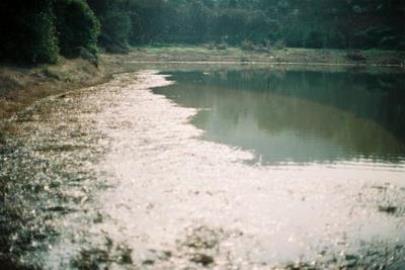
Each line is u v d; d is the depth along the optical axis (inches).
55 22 1439.5
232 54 3250.5
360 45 3754.9
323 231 420.5
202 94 1270.9
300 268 362.0
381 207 475.2
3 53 1157.1
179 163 592.7
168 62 2775.6
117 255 374.0
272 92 1391.5
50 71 1232.8
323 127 868.6
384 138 796.6
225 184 524.7
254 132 794.2
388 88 1608.0
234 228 420.8
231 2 4611.2
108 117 861.8
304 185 531.2
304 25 4042.8
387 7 4055.1
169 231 412.8
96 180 526.6
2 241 392.5
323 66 2834.6
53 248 382.9
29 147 646.5
